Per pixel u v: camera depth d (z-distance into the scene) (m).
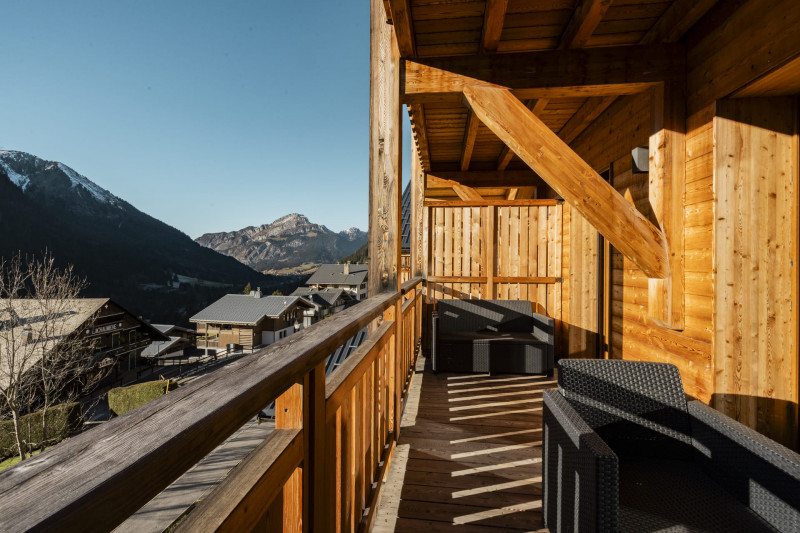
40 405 19.97
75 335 22.19
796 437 2.16
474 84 2.78
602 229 2.65
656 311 2.71
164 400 0.58
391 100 2.53
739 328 2.23
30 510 0.35
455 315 4.48
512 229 4.84
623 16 2.53
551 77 2.75
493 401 3.30
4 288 18.81
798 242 2.18
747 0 2.07
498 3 2.30
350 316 1.41
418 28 2.62
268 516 0.80
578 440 1.31
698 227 2.46
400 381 2.59
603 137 3.88
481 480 2.13
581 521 1.27
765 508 1.24
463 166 5.93
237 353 38.41
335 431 1.21
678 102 2.62
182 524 0.56
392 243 2.46
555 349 4.73
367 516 1.60
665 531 1.17
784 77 1.97
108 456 0.44
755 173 2.23
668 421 1.65
